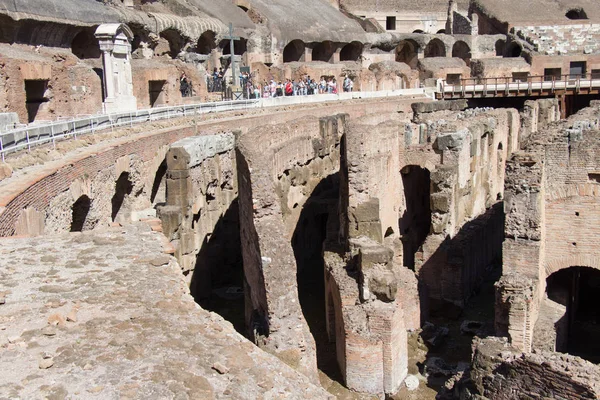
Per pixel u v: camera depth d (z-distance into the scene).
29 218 12.68
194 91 40.22
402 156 26.38
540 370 10.80
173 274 9.68
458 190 25.94
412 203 29.41
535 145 17.25
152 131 24.23
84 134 20.89
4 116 19.39
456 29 82.38
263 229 15.84
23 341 7.32
